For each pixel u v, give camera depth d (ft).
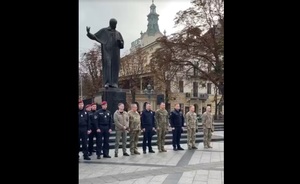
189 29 72.18
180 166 25.12
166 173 22.08
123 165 25.70
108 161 28.02
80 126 28.60
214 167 24.64
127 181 19.44
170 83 102.17
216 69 68.28
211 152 34.88
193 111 38.42
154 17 160.97
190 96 123.54
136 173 22.06
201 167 24.61
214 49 68.74
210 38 69.77
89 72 110.83
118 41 48.01
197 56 72.84
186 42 73.05
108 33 47.83
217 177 20.61
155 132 35.94
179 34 75.31
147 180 19.72
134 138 32.99
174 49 76.33
